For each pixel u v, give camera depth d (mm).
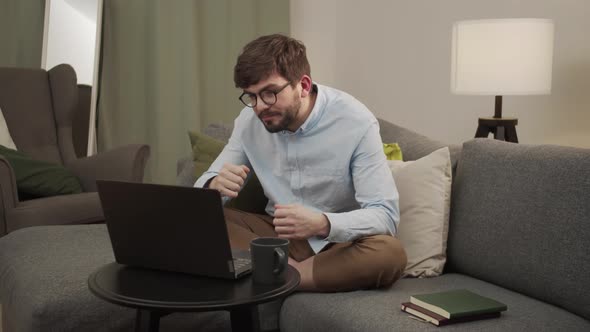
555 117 2754
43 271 1722
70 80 3373
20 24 3602
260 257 1324
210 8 4008
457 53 2342
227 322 1751
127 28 3828
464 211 1815
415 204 1844
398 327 1346
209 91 4059
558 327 1375
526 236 1598
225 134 2570
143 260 1425
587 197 1479
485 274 1729
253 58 1586
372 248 1612
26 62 3621
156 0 3812
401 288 1665
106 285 1316
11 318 1802
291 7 4301
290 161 1847
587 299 1438
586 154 1526
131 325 1655
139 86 3883
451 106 3256
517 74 2244
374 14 3740
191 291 1276
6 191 2492
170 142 3943
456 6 3189
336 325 1450
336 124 1787
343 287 1622
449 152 1938
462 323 1364
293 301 1626
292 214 1541
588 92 2613
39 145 3250
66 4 3643
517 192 1655
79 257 1849
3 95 3227
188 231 1336
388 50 3650
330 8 4086
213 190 1262
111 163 2969
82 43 3672
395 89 3621
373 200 1701
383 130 2387
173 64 3922
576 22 2645
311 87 1786
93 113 3662
